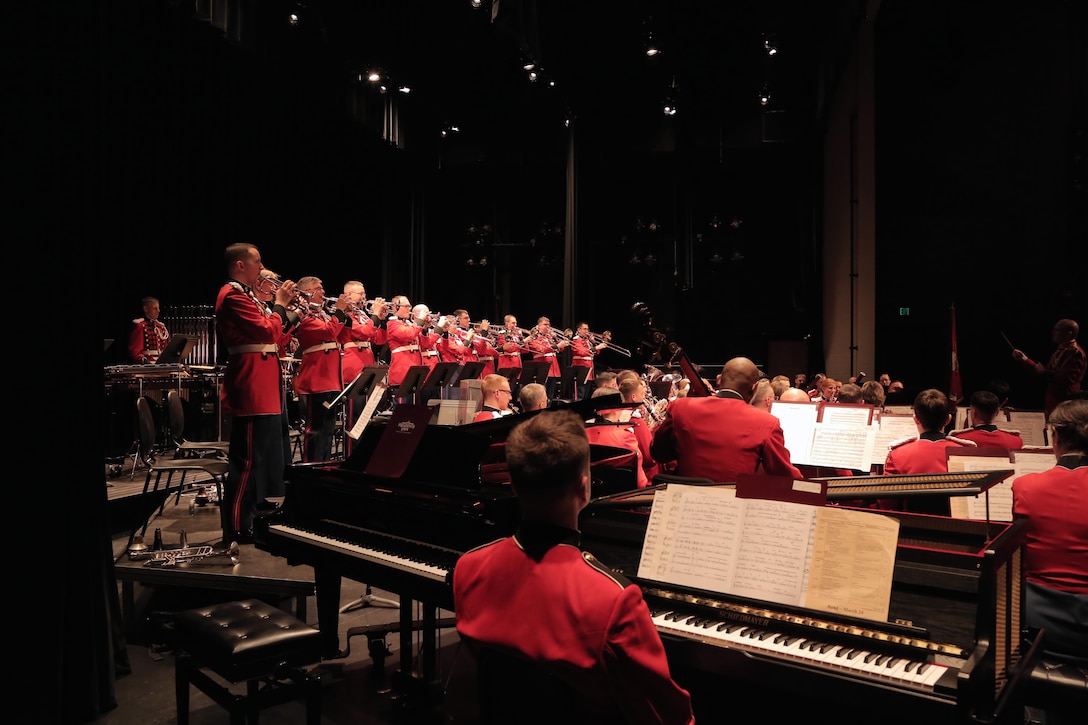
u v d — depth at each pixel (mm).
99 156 3592
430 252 18328
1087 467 2748
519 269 18328
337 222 13461
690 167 17172
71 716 3320
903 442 4121
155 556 4320
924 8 11617
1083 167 11078
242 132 10555
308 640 3010
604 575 1527
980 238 11656
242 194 10672
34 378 3285
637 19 14203
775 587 2062
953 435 4273
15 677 3162
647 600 2297
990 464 3311
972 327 11719
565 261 16344
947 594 2086
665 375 7883
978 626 1828
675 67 15906
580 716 1512
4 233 3244
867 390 6066
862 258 12422
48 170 3373
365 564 3016
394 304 9859
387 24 12422
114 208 8422
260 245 11180
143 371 7160
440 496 2988
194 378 7742
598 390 5426
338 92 12406
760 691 2367
